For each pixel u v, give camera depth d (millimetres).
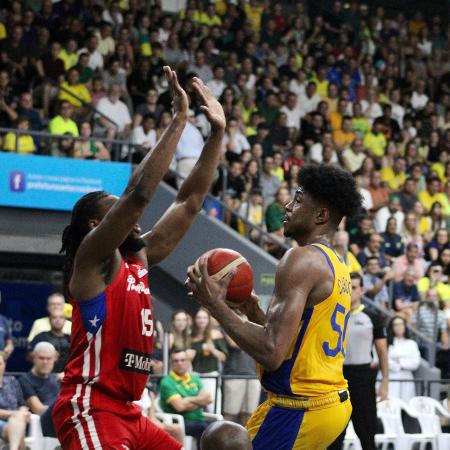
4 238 21375
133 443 7320
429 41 37250
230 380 17484
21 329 22906
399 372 20094
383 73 34500
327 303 7633
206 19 31547
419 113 33031
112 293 7125
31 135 22500
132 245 7305
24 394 14586
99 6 28469
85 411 7129
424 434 18000
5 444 13797
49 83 24484
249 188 25031
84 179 22031
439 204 28844
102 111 25703
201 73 29094
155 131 25484
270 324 7402
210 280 7395
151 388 17234
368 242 25500
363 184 28156
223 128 7980
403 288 24906
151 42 28875
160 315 22469
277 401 7785
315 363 7676
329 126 29688
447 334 22703
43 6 27453
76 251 7316
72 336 7262
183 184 8094
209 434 5426
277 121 28453
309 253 7625
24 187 21422
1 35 26391
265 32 32656
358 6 37250
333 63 32938
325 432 7750
